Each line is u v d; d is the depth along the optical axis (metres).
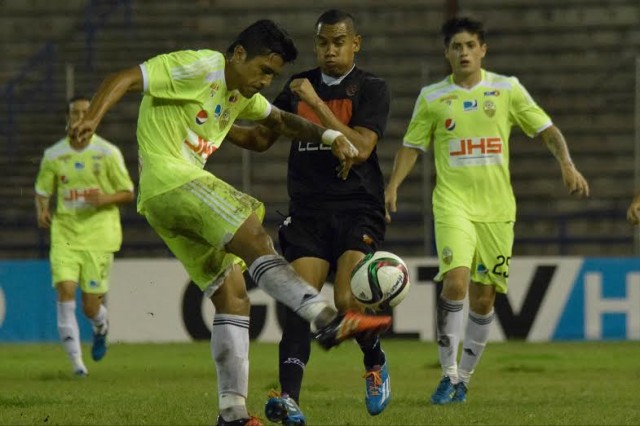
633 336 55.56
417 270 56.16
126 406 25.94
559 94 71.94
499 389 32.31
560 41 74.38
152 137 19.38
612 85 72.00
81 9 77.62
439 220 29.30
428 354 48.19
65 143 41.94
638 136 61.84
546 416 23.70
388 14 75.75
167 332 56.62
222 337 19.73
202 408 25.41
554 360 44.50
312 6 76.38
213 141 19.95
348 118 23.77
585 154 70.25
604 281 55.47
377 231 23.66
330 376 38.19
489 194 29.66
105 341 42.81
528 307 55.50
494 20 75.25
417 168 68.81
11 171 70.81
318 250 23.36
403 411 25.02
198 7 77.12
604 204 68.94
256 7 76.69
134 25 76.69
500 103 29.88
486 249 29.58
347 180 23.38
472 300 29.62
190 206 18.70
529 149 70.19
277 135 23.80
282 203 68.69
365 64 73.38
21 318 57.41
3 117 72.94
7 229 68.06
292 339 22.19
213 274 19.70
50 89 73.88
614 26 74.56
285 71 72.62
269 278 18.08
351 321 17.03
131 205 67.88
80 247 41.59
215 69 19.38
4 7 77.62
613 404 27.05
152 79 18.86
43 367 43.19
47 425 21.86
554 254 67.81
